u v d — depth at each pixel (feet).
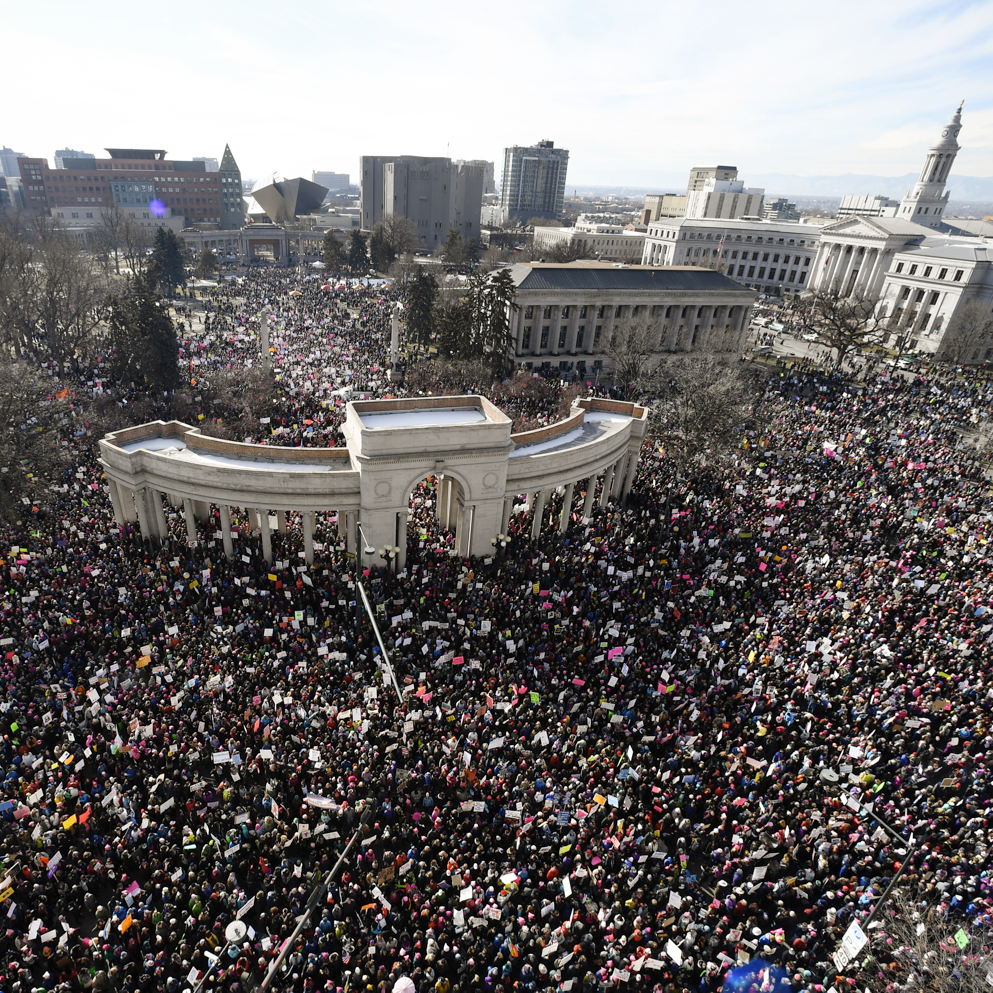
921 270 416.26
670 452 197.57
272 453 142.61
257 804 86.69
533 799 87.71
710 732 99.55
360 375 256.93
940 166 594.65
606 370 341.00
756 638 118.21
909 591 131.23
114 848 78.33
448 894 75.77
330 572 134.21
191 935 71.10
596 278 329.11
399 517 140.77
